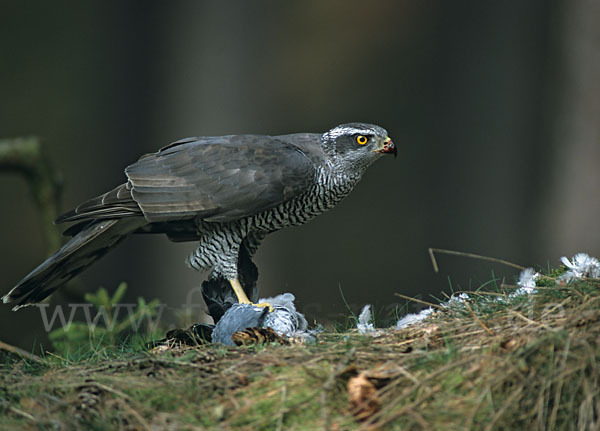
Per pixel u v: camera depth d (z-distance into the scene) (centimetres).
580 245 1419
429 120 1852
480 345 449
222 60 1848
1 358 609
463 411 398
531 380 406
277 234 1873
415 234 1853
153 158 701
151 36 1908
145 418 420
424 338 486
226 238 718
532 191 1661
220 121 1864
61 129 1942
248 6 1836
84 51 1959
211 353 504
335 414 407
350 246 1877
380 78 1861
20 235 1970
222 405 423
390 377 425
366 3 1839
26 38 1944
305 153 735
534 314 473
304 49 1862
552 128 1530
